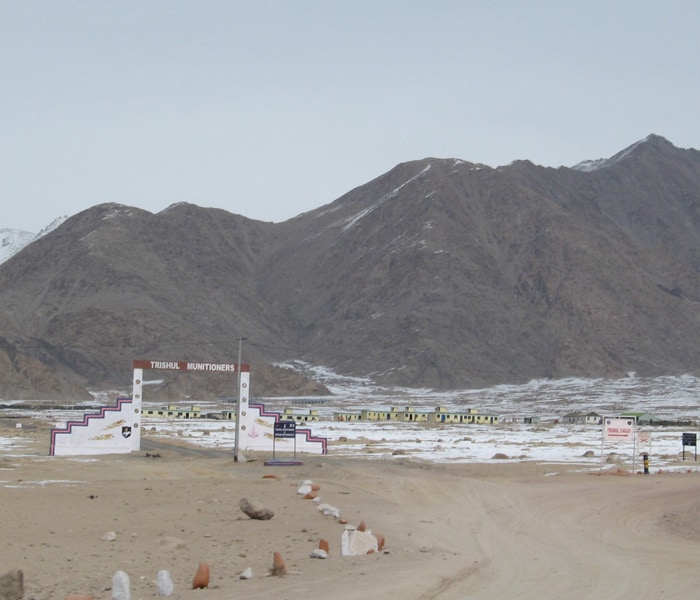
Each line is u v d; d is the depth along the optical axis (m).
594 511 32.69
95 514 31.92
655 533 27.48
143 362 67.69
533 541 25.91
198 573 19.30
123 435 67.00
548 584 19.25
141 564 22.42
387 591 18.25
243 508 30.83
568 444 83.62
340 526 29.05
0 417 133.75
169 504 34.94
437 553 23.53
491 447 78.50
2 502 34.50
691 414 182.62
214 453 67.62
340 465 54.19
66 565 22.28
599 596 17.98
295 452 65.25
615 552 23.84
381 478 45.16
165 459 60.91
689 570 21.03
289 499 36.78
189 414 156.75
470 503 35.53
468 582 19.45
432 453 69.69
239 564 22.28
